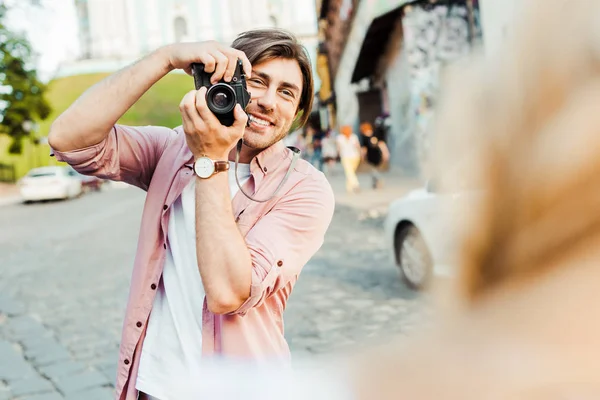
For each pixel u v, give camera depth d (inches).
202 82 53.1
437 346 16.1
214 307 51.3
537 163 14.0
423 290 17.3
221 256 50.4
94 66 2159.2
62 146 56.7
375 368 17.6
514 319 14.6
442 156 16.1
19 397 127.6
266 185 59.8
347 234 303.7
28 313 196.7
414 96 579.2
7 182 1413.6
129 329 60.9
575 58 13.6
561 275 13.9
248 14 2351.1
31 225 501.7
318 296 189.9
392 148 758.5
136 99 56.4
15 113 1208.2
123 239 370.6
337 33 1165.7
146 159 65.4
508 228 14.4
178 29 2393.0
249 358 54.4
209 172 51.4
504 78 14.7
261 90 60.2
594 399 13.3
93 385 132.9
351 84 1031.0
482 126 15.0
